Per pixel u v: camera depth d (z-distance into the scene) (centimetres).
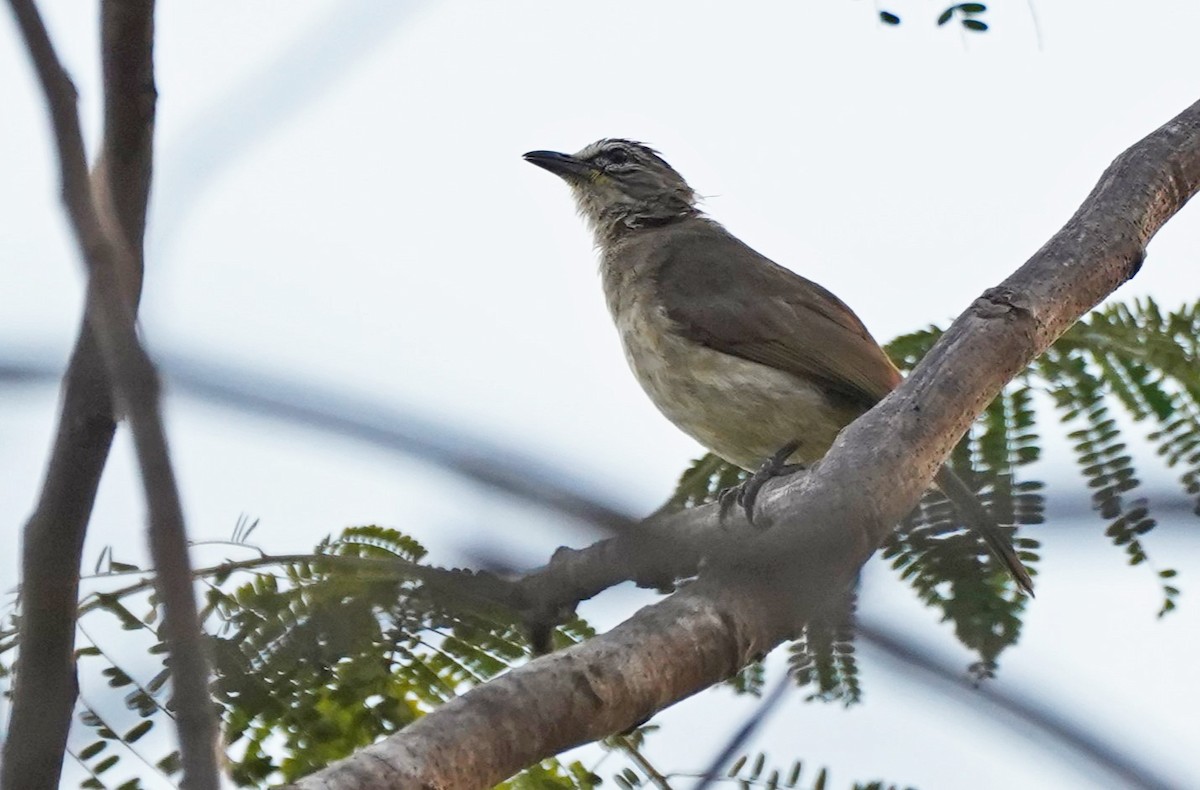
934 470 823
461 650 812
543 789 792
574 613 833
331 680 779
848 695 757
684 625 632
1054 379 994
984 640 825
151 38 582
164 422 422
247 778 767
